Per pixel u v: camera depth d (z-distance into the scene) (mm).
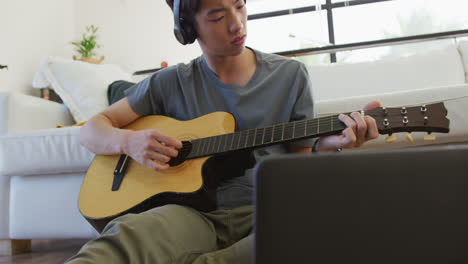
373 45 2598
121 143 1046
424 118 809
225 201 970
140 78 2953
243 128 1062
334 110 1403
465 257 271
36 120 1839
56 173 1598
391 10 5719
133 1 5121
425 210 277
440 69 2396
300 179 287
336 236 283
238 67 1090
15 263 1542
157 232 680
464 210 273
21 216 1624
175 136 1073
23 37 3891
